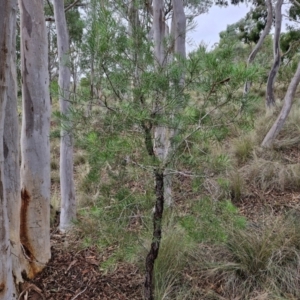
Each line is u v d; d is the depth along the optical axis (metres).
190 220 1.76
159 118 1.57
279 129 5.07
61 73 2.92
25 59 2.31
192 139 1.66
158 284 2.34
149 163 1.63
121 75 1.61
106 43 1.49
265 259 2.49
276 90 9.62
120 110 1.55
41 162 2.43
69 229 3.02
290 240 2.63
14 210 2.20
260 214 3.37
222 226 1.94
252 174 4.23
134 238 1.90
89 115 1.61
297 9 9.35
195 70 1.49
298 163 4.36
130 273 2.52
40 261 2.51
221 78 1.44
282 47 10.44
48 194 2.53
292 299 2.24
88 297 2.31
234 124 1.63
